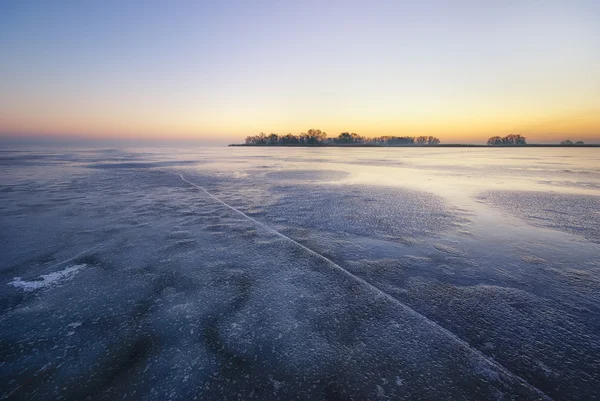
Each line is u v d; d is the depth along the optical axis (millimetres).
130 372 1893
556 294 2881
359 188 9672
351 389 1768
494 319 2473
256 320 2443
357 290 2953
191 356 2029
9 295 2859
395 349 2105
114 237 4598
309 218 5812
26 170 15312
